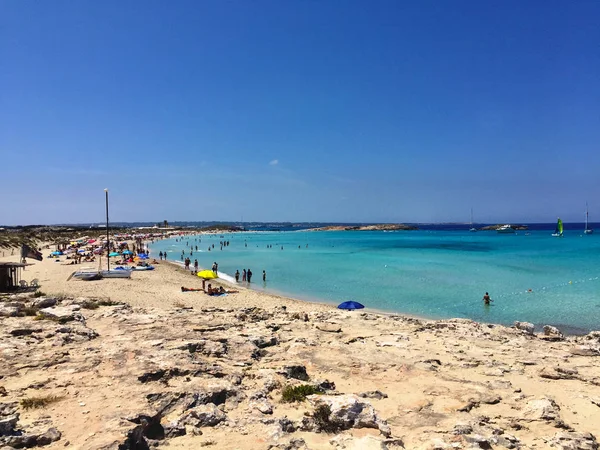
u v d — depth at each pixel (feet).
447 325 77.51
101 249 236.84
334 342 59.16
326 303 115.75
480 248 320.91
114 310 73.61
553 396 42.50
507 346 63.31
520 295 122.52
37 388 34.27
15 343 46.06
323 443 28.55
